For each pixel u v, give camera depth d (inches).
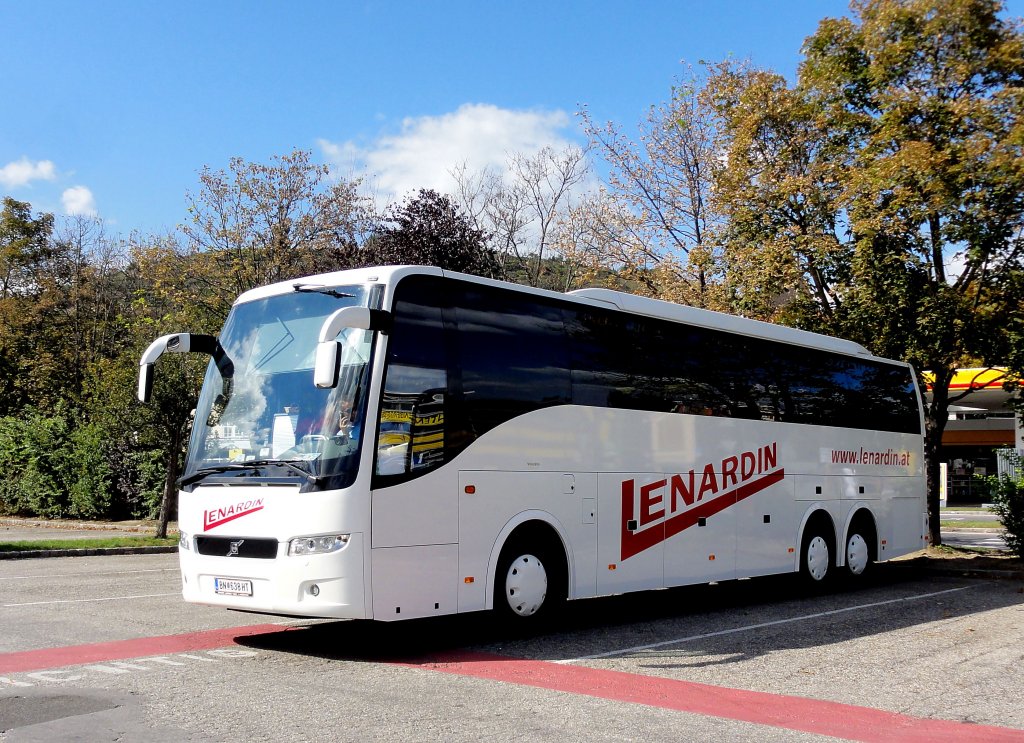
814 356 605.0
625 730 237.6
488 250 1016.9
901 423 694.5
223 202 1173.7
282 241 1172.5
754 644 382.6
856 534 626.5
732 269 848.9
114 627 395.2
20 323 1609.3
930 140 738.8
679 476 480.1
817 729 244.8
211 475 354.0
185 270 1168.2
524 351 401.4
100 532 1066.7
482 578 367.6
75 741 218.7
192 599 354.3
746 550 523.2
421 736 227.3
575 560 413.7
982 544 1063.6
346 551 321.1
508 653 352.2
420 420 350.3
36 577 613.3
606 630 418.3
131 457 1183.6
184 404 917.2
